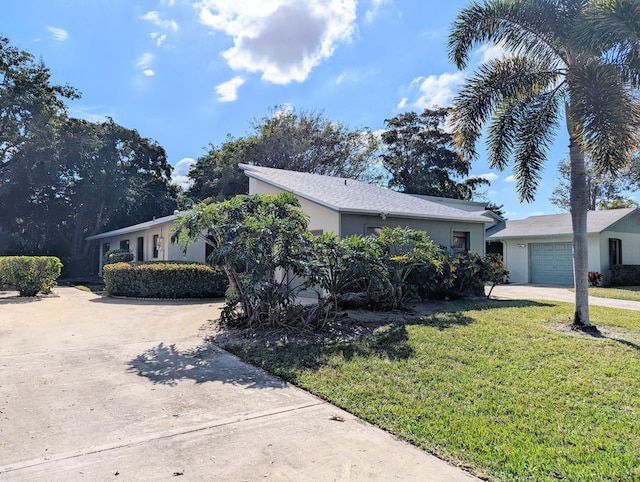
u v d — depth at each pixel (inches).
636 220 772.6
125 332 297.4
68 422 143.6
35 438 131.1
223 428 139.6
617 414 149.9
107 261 761.6
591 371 200.1
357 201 505.0
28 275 509.7
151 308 416.2
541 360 218.7
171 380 191.3
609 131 272.4
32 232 1019.3
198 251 654.5
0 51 828.0
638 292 577.6
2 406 157.4
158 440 130.3
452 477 109.2
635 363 213.5
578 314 306.3
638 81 275.1
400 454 121.9
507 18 317.7
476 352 233.6
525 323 320.5
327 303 313.9
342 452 123.0
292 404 162.2
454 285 485.7
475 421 143.0
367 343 255.8
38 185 925.2
